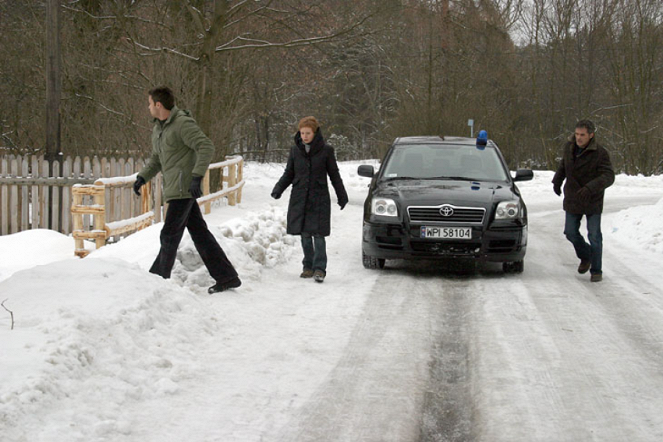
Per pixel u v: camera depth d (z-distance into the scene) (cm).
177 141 666
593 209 835
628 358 541
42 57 1908
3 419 357
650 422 417
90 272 576
